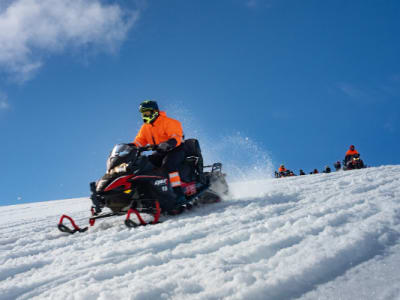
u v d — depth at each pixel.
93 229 4.32
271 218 3.51
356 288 1.70
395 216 2.90
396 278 1.77
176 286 1.89
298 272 1.89
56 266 2.62
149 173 4.31
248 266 2.05
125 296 1.80
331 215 3.05
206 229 3.25
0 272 2.56
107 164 4.26
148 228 3.67
